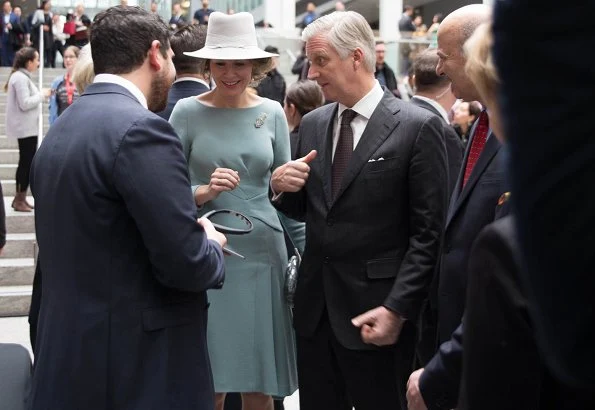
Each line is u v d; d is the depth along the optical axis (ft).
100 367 6.33
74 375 6.33
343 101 8.42
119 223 6.37
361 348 8.31
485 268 3.14
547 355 2.14
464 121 18.81
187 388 6.62
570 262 1.84
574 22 1.74
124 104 6.57
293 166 8.41
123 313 6.38
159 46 6.97
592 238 1.79
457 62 7.03
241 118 10.09
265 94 30.42
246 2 71.72
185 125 10.12
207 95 10.30
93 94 6.74
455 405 4.73
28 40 57.31
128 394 6.37
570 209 1.80
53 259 6.52
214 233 7.29
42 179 6.62
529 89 1.86
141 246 6.48
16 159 32.76
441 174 8.11
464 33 7.02
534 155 1.86
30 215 24.70
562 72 1.77
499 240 3.10
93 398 6.33
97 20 6.97
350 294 8.35
